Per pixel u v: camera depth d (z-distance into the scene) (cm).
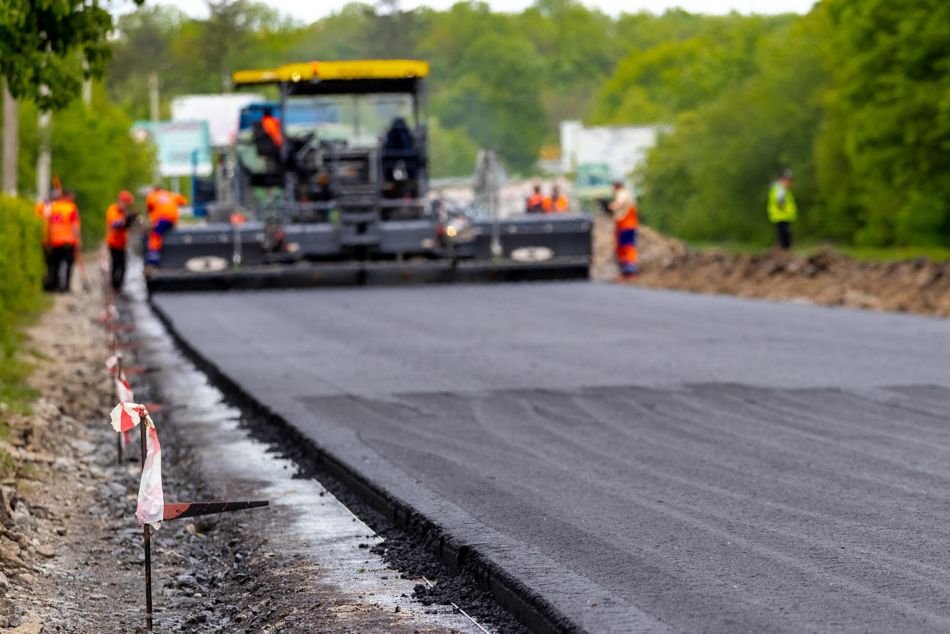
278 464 1800
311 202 5656
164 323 4066
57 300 5059
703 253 6091
